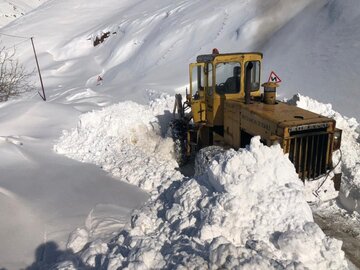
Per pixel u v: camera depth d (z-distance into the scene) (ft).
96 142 28.99
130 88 58.29
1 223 17.49
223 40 68.28
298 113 20.48
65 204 20.33
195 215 16.69
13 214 18.40
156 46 78.48
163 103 34.30
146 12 108.47
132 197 21.47
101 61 94.12
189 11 89.97
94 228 17.76
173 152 28.14
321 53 48.70
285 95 42.75
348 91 38.75
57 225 18.11
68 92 64.54
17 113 35.60
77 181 23.47
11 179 23.17
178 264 12.70
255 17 68.18
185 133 28.58
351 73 41.70
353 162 22.43
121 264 13.38
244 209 15.80
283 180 17.20
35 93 70.03
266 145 19.86
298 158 19.29
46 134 32.76
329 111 27.32
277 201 16.01
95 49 103.50
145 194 21.86
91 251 14.83
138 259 13.29
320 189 20.13
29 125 34.27
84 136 30.09
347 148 23.48
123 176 24.16
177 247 14.40
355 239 18.08
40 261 15.39
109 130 29.48
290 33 58.29
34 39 115.34
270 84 22.35
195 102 26.61
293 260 13.67
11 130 33.01
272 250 14.30
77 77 85.46
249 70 21.94
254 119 20.95
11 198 20.07
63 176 24.22
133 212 19.24
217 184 17.60
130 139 29.71
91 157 27.76
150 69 70.79
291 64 50.19
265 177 16.94
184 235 15.67
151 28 93.09
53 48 111.04
